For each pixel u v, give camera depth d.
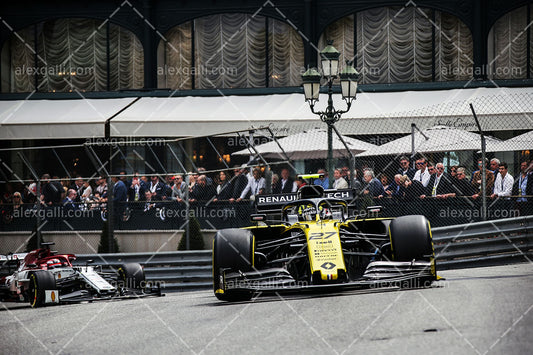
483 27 27.55
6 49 30.95
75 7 30.45
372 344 5.65
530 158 20.77
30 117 27.53
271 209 11.32
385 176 17.61
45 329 8.70
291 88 28.80
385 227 10.57
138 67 30.38
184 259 16.80
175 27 30.16
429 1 28.08
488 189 16.25
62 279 13.91
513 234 14.00
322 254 8.99
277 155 21.31
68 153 29.11
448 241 14.20
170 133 26.05
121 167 28.42
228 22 29.77
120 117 26.62
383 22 28.52
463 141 18.98
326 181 17.84
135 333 7.49
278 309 8.19
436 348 5.33
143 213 19.16
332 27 28.98
